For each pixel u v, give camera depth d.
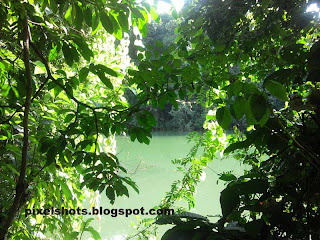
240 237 0.85
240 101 0.66
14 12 1.23
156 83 1.24
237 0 1.39
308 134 0.97
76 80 1.27
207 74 1.26
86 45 1.18
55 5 1.16
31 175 1.62
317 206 0.93
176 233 0.86
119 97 2.31
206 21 1.50
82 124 1.24
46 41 1.26
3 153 1.64
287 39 1.32
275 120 0.95
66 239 1.78
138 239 2.28
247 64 1.69
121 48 2.77
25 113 1.12
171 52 1.35
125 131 1.29
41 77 1.92
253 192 0.89
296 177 0.89
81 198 2.32
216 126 2.25
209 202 4.29
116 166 1.15
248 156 1.40
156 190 5.42
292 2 1.23
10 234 1.76
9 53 1.54
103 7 1.08
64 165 1.88
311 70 0.91
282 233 0.88
